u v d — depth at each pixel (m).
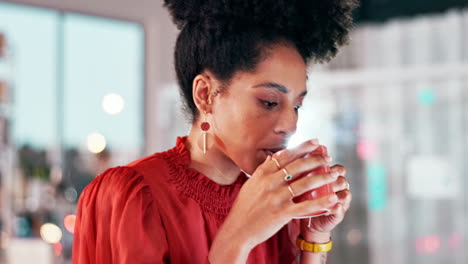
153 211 0.86
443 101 4.52
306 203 0.75
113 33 4.59
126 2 4.37
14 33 4.24
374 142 4.70
